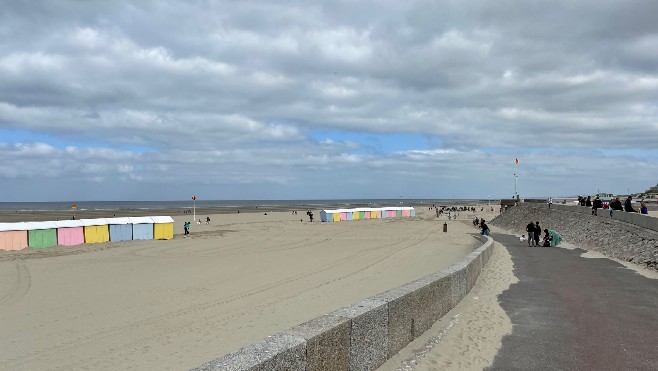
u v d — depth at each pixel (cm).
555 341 719
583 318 879
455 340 715
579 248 2677
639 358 638
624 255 2044
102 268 2462
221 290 1784
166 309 1467
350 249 3381
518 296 1116
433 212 11538
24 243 3753
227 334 1149
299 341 397
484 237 3341
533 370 589
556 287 1255
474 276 1309
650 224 2208
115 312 1436
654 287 1247
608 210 3053
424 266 2317
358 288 1723
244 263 2620
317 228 6034
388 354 598
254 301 1556
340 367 467
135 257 3017
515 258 2077
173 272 2288
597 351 669
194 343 1084
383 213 8988
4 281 2056
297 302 1505
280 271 2277
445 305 892
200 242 4153
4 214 9956
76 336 1173
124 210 13262
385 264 2452
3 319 1360
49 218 8569
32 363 977
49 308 1503
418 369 580
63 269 2431
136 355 1008
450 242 3834
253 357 350
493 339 727
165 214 10531
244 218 8844
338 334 462
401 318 645
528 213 5403
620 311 941
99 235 4216
